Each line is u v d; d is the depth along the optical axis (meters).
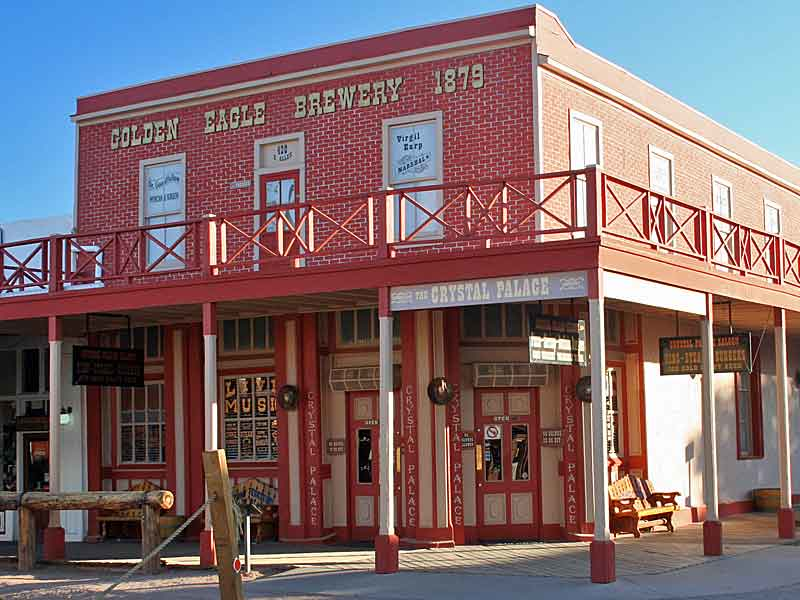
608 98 17.34
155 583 13.43
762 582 12.51
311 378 17.17
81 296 15.77
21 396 20.20
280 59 17.73
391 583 12.66
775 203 23.81
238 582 9.13
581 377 16.36
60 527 15.83
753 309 17.38
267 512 17.23
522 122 15.70
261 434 17.88
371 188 16.77
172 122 18.72
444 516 15.84
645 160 18.44
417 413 16.11
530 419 16.69
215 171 18.23
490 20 16.03
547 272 12.63
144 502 14.41
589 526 16.19
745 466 21.58
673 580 12.62
